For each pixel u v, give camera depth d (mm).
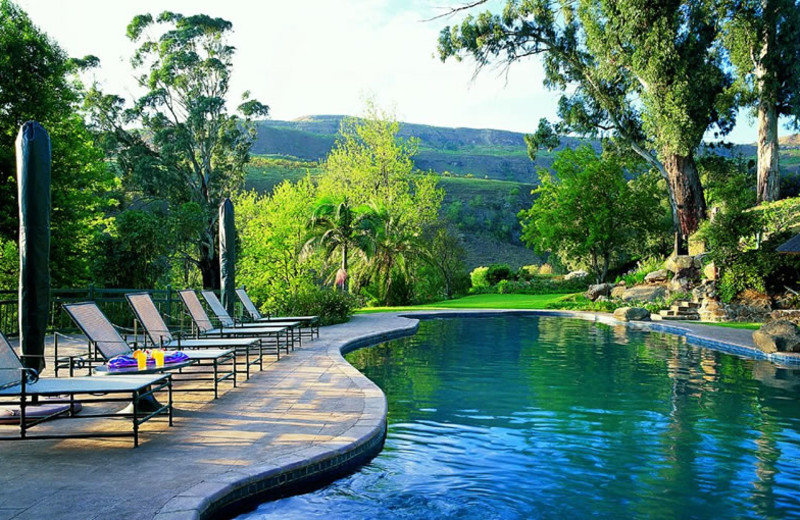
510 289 42219
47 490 3854
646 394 8328
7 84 21875
